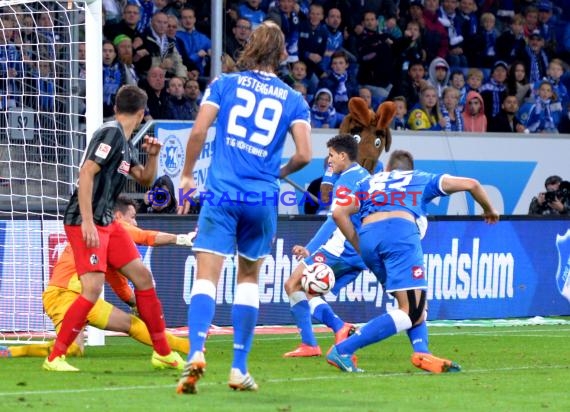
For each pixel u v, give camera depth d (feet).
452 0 178.40
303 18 164.96
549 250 138.82
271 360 86.69
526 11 186.29
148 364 81.10
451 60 178.29
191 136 60.80
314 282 87.35
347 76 168.04
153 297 76.02
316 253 91.97
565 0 191.83
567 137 156.76
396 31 172.35
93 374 73.10
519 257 136.36
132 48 149.28
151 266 114.73
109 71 147.33
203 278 60.80
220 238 60.59
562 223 139.95
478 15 181.37
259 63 62.34
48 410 54.75
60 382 67.97
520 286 136.46
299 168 62.18
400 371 78.23
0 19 106.52
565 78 187.83
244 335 62.69
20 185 112.68
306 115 62.39
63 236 103.19
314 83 164.66
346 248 91.71
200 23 159.43
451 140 148.36
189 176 61.41
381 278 79.20
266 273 121.60
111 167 73.67
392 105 116.88
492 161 151.33
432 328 121.19
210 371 76.07
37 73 104.94
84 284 74.43
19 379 69.72
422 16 174.81
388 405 58.85
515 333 115.96
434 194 77.56
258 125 61.00
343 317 124.77
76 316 74.49
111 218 74.59
